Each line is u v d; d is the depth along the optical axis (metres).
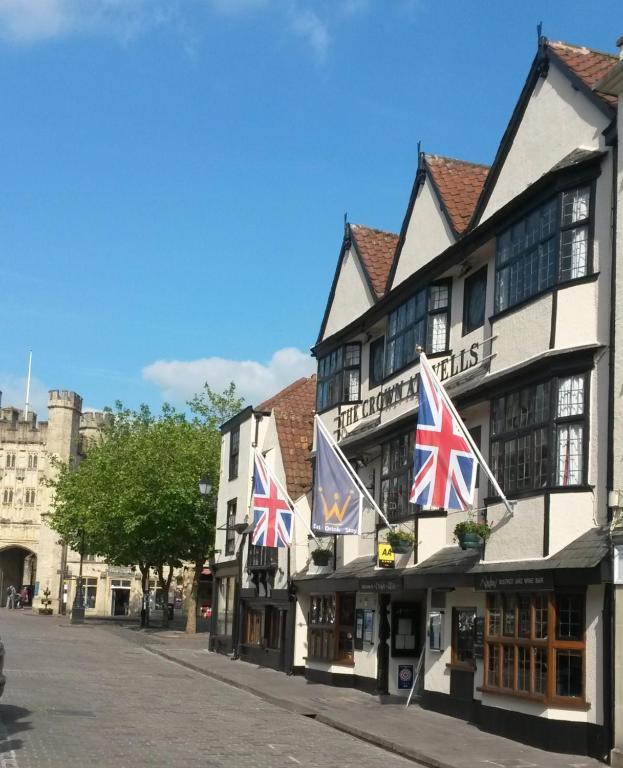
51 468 90.44
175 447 52.19
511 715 18.05
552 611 16.97
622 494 15.95
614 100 17.89
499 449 19.28
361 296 29.16
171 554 54.19
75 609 62.72
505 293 19.91
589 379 17.11
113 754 14.67
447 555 21.39
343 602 28.42
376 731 18.77
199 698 23.84
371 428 26.69
